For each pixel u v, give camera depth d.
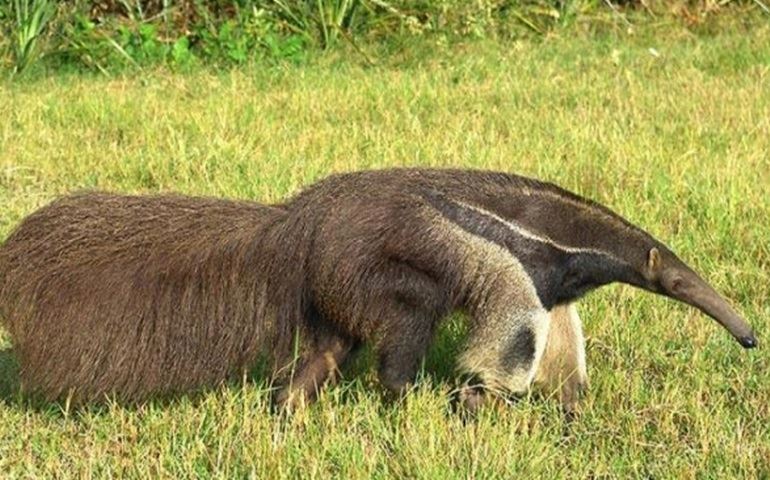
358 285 12.38
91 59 34.00
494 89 30.22
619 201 20.59
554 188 13.19
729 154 23.31
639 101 28.78
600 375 14.50
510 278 12.68
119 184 22.22
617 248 13.08
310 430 12.84
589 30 38.91
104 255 12.35
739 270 17.75
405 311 12.54
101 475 12.35
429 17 36.56
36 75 32.97
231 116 26.70
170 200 12.84
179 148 23.48
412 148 23.77
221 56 34.41
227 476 12.26
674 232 19.66
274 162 22.70
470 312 12.82
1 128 25.64
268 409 13.18
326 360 13.07
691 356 15.13
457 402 13.74
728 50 35.22
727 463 12.57
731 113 27.48
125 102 28.20
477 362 12.91
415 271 12.48
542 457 12.46
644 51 35.53
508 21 38.22
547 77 31.78
